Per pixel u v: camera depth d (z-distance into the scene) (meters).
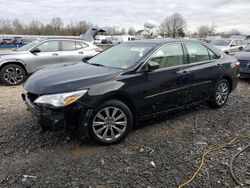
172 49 4.41
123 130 3.73
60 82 3.43
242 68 8.17
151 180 2.84
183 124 4.48
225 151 3.52
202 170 3.04
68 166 3.10
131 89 3.71
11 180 2.81
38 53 8.03
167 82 4.14
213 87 5.07
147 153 3.44
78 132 3.61
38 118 3.36
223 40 15.38
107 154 3.40
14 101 5.82
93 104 3.38
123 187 2.73
